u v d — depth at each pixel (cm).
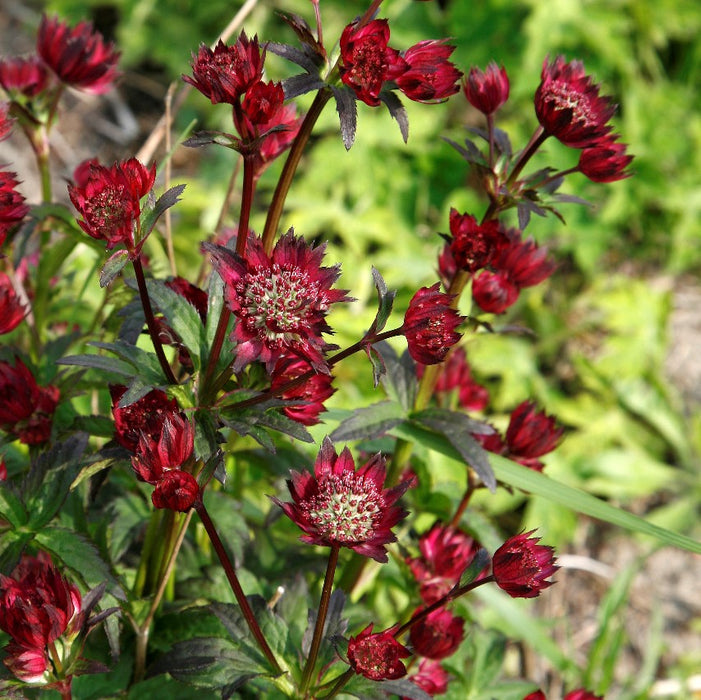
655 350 85
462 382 48
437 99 36
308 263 36
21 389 40
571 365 87
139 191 34
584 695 44
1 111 38
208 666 38
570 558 74
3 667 36
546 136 40
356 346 36
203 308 39
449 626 41
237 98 35
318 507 35
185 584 43
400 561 45
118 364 36
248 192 36
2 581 35
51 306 51
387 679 35
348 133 35
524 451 44
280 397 37
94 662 36
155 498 35
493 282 42
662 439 84
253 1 50
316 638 37
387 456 49
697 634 75
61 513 42
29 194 86
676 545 41
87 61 46
